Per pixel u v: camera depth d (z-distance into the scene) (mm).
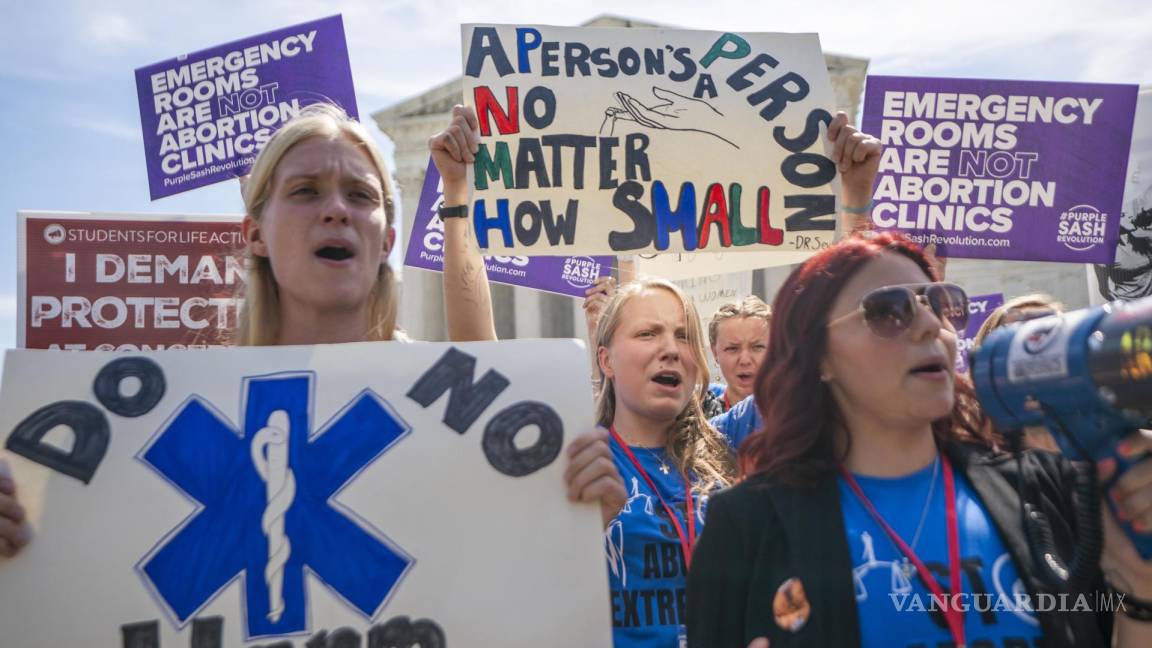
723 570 1835
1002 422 1661
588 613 1975
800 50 3086
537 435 2080
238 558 1956
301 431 2053
